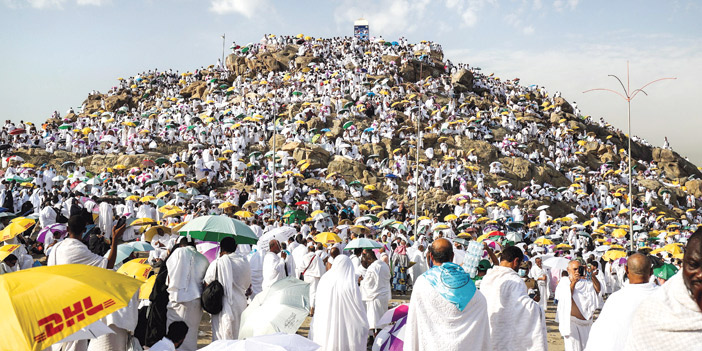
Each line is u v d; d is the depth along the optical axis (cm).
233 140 4500
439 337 527
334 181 4162
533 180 4788
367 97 5684
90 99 7131
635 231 3691
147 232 1588
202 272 866
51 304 439
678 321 274
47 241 1669
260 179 3841
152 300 827
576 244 3072
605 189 5084
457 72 6856
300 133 4875
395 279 1884
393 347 723
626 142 7012
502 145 5369
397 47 7250
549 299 1888
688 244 281
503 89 7181
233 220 1066
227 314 838
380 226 2758
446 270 545
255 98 5825
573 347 775
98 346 708
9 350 409
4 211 2045
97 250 1422
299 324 756
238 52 7544
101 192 3294
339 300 823
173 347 640
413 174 4428
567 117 6819
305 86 6038
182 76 7406
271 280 1162
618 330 515
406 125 5394
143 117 5178
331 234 1714
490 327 595
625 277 1845
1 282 446
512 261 608
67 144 4309
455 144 5147
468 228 2723
